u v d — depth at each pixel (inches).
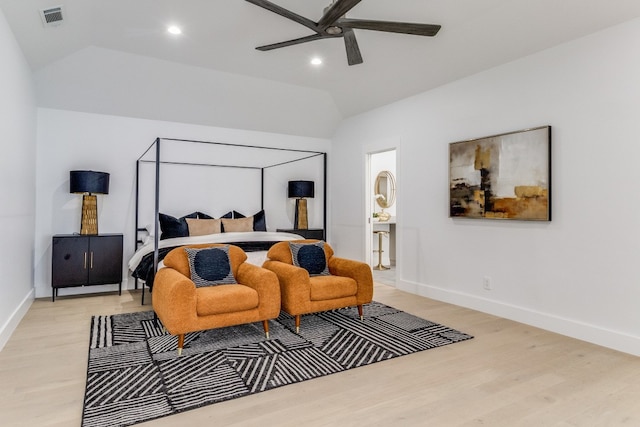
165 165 203.5
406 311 154.9
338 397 84.0
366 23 103.4
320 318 144.4
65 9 121.1
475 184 154.5
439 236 173.0
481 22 130.6
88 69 164.2
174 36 146.2
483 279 153.6
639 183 109.0
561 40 125.2
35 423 72.8
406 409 79.1
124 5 123.5
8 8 109.8
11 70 121.0
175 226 184.5
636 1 104.8
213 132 215.5
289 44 119.2
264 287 119.8
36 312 148.5
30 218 159.2
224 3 122.3
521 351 111.4
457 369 98.8
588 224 120.3
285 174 238.5
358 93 203.2
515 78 141.2
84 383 89.5
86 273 169.6
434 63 159.0
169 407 78.7
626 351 111.0
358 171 225.9
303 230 227.0
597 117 117.9
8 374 93.8
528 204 135.1
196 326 108.9
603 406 80.7
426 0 121.0
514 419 75.5
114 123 189.9
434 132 175.2
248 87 195.2
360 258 224.5
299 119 228.1
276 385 89.2
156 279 121.1
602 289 117.1
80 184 167.0
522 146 137.2
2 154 110.0
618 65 112.8
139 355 106.1
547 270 131.6
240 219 208.2
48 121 176.1
